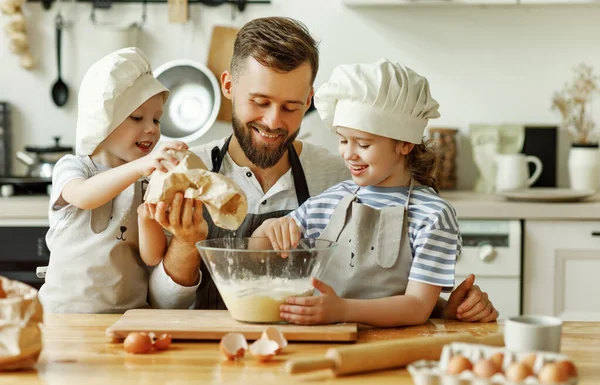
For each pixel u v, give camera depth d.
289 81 1.62
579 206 2.71
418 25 3.26
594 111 3.25
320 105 1.66
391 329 1.41
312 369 1.09
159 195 1.38
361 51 3.28
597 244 2.72
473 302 1.48
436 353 1.17
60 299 1.71
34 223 2.79
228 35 3.27
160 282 1.62
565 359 1.01
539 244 2.74
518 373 0.98
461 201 2.80
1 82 3.33
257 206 1.87
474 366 1.03
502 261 2.72
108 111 1.70
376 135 1.57
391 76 1.57
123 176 1.51
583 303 2.74
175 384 1.08
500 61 3.26
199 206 1.46
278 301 1.33
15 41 3.25
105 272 1.71
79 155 1.79
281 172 1.91
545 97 3.27
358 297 1.56
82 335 1.35
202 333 1.30
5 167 3.30
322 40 3.27
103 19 3.31
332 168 1.98
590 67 3.24
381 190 1.63
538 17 3.24
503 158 3.04
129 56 1.74
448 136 3.17
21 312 1.13
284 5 3.28
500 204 2.72
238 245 1.48
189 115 3.21
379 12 3.26
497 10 3.24
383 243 1.55
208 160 1.92
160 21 3.30
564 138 3.26
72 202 1.62
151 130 1.78
